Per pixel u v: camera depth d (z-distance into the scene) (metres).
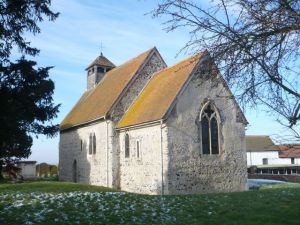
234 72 5.96
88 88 42.59
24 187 24.09
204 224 11.20
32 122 13.66
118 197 17.19
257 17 5.56
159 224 11.09
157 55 32.00
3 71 12.39
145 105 27.59
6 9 12.16
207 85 25.22
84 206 14.32
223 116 25.75
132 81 30.55
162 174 23.88
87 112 34.53
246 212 12.81
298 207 13.45
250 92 5.98
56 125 14.73
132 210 13.45
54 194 19.28
